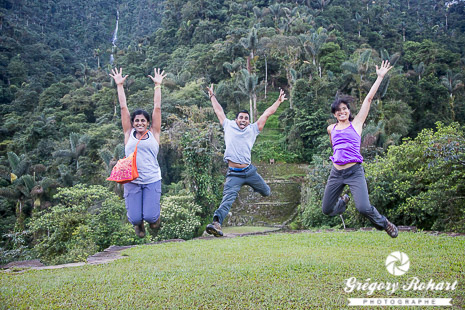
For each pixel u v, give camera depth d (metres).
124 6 131.88
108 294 5.43
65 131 46.84
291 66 46.12
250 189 30.70
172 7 83.12
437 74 57.19
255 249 9.66
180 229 19.61
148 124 5.55
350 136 5.20
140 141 5.38
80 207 18.08
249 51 47.59
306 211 22.52
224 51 52.00
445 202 14.02
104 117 48.31
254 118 39.69
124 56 78.81
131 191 5.29
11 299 5.30
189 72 52.44
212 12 71.50
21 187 28.72
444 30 90.25
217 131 28.84
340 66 42.38
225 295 5.26
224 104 46.31
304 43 46.72
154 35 84.12
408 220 16.33
